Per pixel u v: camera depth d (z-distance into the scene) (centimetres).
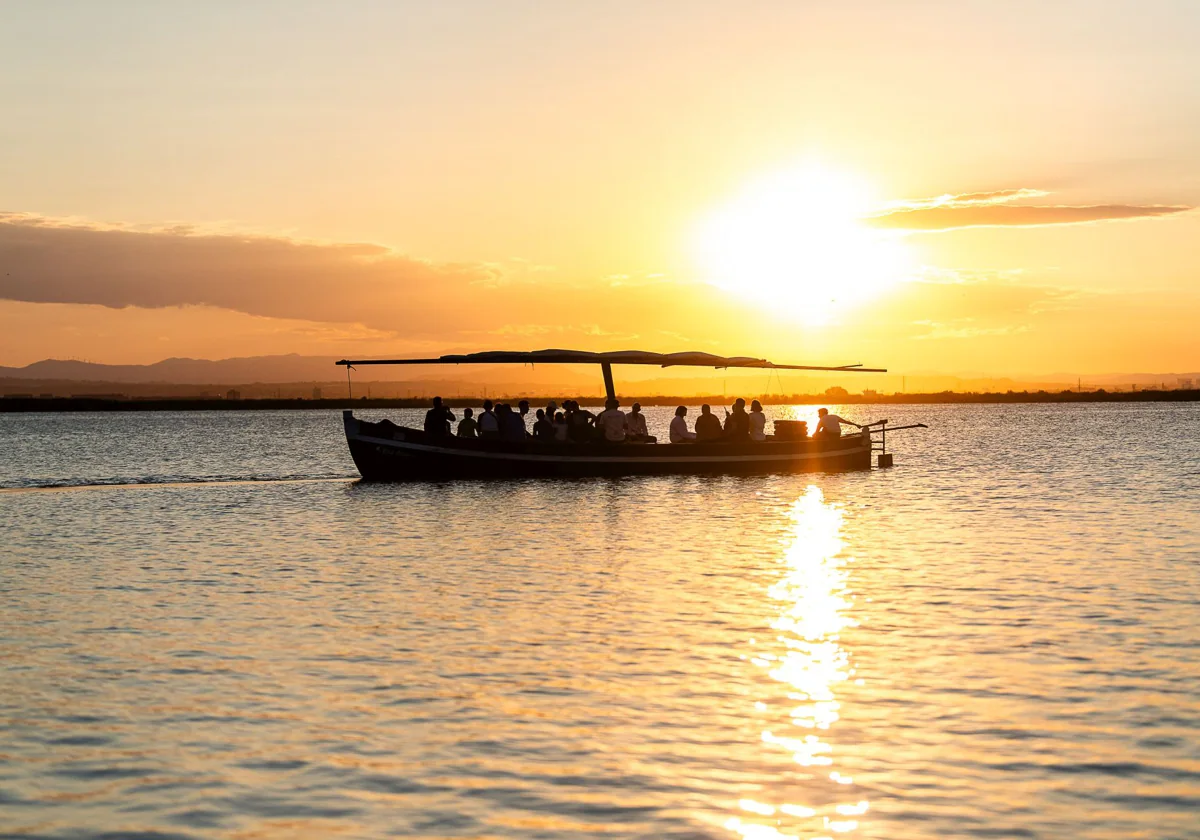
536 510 2930
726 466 4041
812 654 1294
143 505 3228
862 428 4594
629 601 1623
